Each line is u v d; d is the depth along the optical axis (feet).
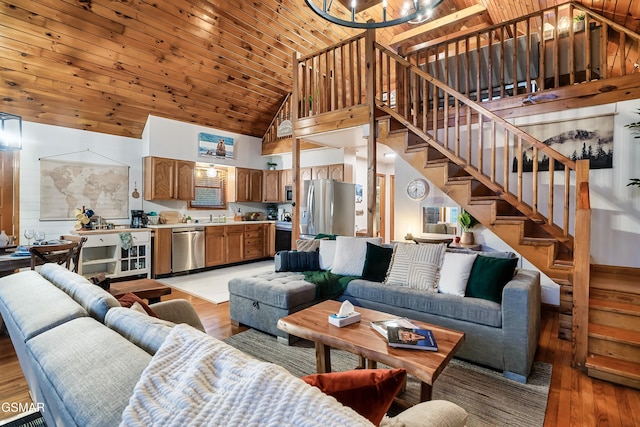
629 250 10.85
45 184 15.06
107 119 16.60
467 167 11.24
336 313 7.68
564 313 9.70
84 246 14.71
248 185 23.31
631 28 11.82
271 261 22.97
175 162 18.90
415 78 12.55
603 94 10.83
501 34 12.28
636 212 10.70
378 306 9.88
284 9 16.94
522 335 7.42
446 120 11.77
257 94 20.71
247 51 17.79
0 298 5.34
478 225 13.61
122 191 17.65
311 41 19.38
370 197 13.51
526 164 12.42
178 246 17.99
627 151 10.69
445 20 17.81
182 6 14.19
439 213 15.31
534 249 9.82
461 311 8.31
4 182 13.92
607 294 9.07
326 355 6.85
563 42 11.85
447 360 5.53
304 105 16.70
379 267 10.88
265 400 2.09
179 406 2.17
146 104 17.21
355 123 14.08
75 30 12.76
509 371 7.61
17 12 11.43
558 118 11.70
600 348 7.90
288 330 7.08
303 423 1.92
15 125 13.25
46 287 5.22
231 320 10.91
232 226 20.89
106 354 3.07
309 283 10.23
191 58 16.42
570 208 11.68
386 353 5.62
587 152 11.30
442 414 3.20
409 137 13.10
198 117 19.84
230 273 18.78
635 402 6.59
